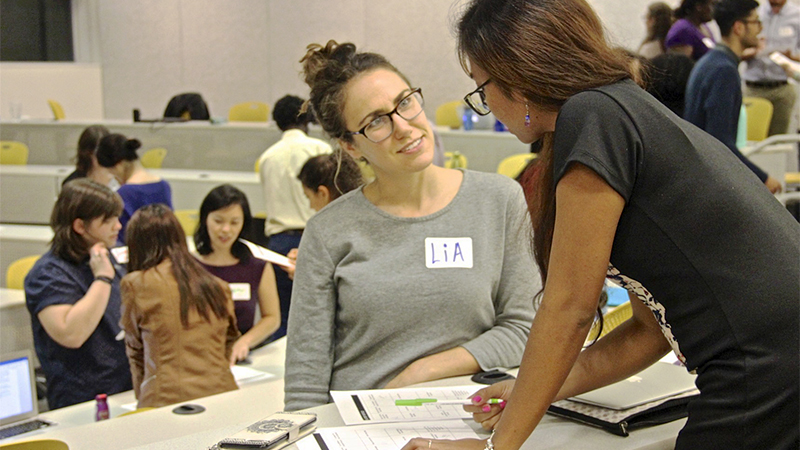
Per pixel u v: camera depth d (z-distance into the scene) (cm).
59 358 280
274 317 313
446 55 816
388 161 150
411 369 151
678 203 93
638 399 124
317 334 155
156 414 186
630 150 94
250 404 198
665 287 98
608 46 103
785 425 91
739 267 92
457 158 508
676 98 312
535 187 111
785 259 93
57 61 1001
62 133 658
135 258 246
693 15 416
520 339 158
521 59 99
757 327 92
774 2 555
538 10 99
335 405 132
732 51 318
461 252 156
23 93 911
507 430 102
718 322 94
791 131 570
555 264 98
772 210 96
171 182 570
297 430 115
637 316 124
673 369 143
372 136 148
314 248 158
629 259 98
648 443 113
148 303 237
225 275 308
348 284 154
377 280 153
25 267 369
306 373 153
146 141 639
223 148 620
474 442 106
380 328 153
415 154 149
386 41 845
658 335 121
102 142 425
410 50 834
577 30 99
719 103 312
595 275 96
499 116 107
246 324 309
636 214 95
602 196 93
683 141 95
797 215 439
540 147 111
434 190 160
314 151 415
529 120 105
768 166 497
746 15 313
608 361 124
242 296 307
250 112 801
